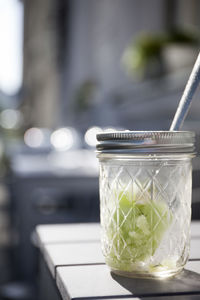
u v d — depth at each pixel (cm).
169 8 427
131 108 412
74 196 357
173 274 59
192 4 385
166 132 56
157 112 347
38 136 480
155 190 58
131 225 58
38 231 91
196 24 379
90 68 683
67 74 886
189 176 62
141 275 58
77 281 57
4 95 1434
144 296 52
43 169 236
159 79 315
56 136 418
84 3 723
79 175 214
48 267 72
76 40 791
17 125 1315
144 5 469
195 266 65
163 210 58
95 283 56
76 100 638
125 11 519
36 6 1144
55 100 1031
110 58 569
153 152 57
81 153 357
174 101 301
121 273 60
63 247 76
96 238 83
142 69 321
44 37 1098
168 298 52
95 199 294
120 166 59
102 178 63
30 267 215
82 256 69
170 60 292
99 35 629
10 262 283
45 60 1135
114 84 543
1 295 208
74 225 96
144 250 57
